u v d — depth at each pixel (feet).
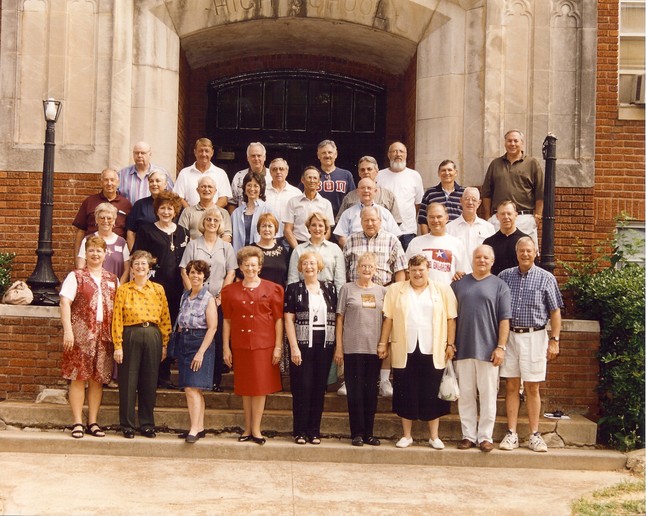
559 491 25.41
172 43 38.40
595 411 31.96
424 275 28.25
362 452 27.81
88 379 28.14
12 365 31.45
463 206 31.48
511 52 37.40
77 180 36.78
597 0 37.65
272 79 45.98
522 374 28.50
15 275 36.60
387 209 32.83
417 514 22.65
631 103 37.99
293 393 28.35
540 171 33.68
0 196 36.83
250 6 38.81
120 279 30.27
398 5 38.63
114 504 22.50
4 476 24.75
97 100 37.01
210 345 28.09
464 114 37.88
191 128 45.29
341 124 46.11
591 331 32.09
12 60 36.94
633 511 23.39
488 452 28.09
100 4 37.11
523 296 28.73
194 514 21.98
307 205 31.83
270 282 28.30
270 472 26.22
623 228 37.52
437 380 28.17
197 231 31.17
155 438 28.14
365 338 28.07
